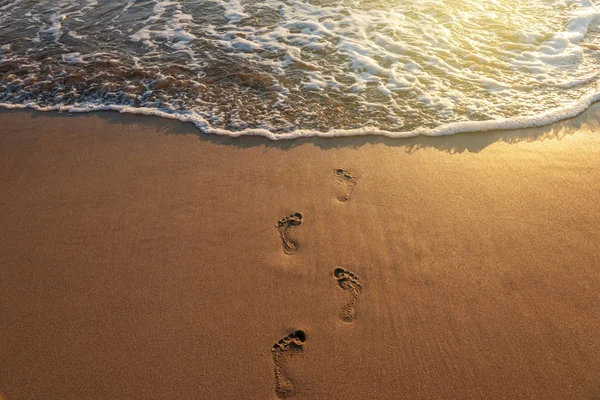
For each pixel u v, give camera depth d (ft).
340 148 11.14
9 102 13.34
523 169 10.24
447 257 8.38
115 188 10.18
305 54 14.96
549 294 7.70
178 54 15.34
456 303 7.61
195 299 7.84
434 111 12.23
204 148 11.30
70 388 6.72
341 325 7.38
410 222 9.09
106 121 12.40
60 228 9.29
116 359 7.04
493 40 15.07
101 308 7.77
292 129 11.84
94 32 16.93
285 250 8.68
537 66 13.74
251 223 9.23
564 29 15.38
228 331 7.35
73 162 10.98
